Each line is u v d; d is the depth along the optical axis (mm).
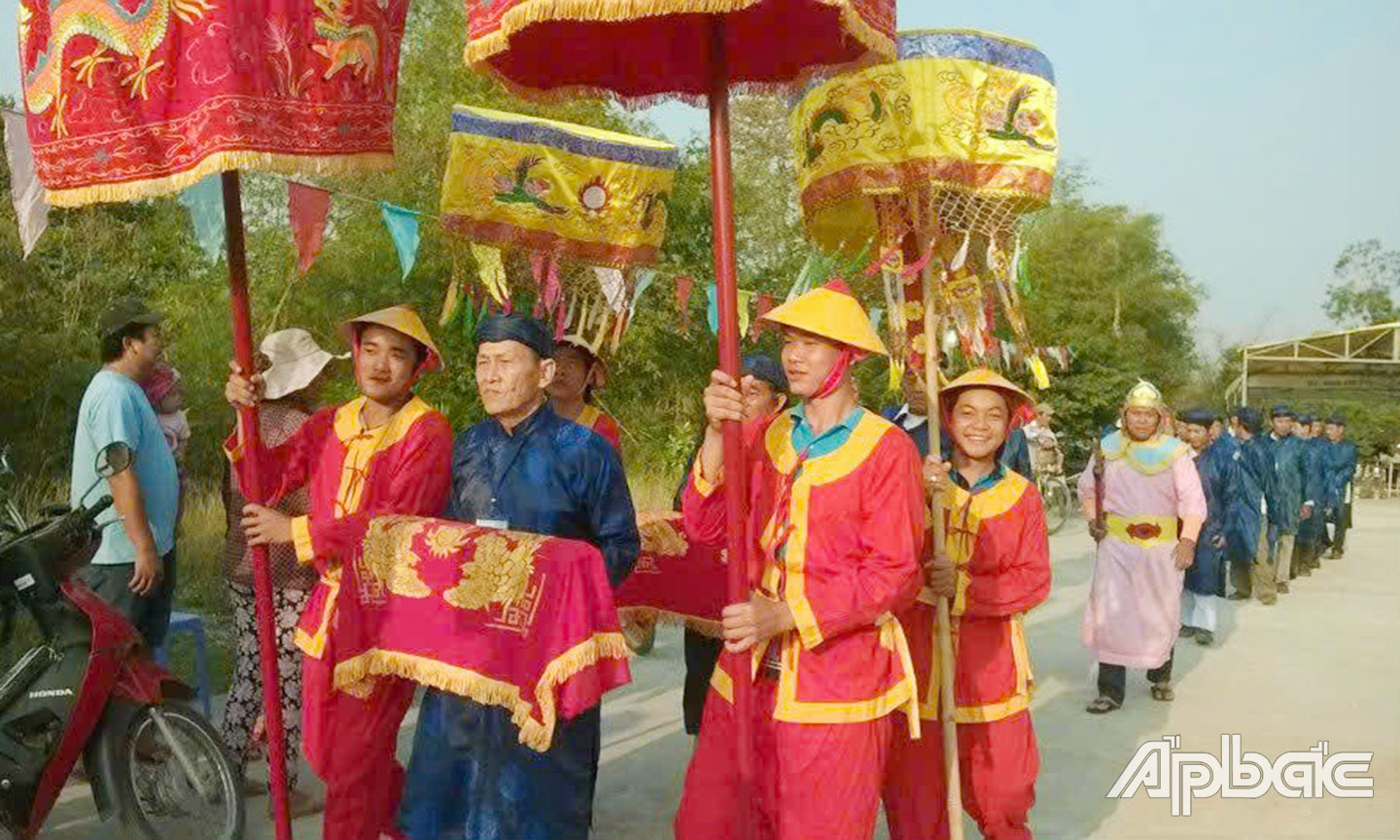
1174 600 7441
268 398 5246
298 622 5141
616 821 5191
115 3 3604
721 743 3650
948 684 4055
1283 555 12977
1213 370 43531
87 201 3678
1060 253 36375
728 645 3326
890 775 4191
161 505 5430
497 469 4137
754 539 3711
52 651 4500
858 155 4320
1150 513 7438
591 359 5422
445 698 4059
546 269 6285
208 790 4555
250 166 3461
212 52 3443
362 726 4168
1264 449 12109
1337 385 31109
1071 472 24922
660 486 14102
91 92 3637
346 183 13391
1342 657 9070
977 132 4305
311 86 3600
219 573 9984
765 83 3883
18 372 13086
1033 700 7699
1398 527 21828
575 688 3631
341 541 4070
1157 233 38031
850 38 3602
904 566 3490
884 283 4543
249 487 3959
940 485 4125
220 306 15117
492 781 3926
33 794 4430
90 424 5230
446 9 14742
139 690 4520
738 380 3279
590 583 3707
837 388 3662
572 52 3869
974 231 4555
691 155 15844
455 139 5672
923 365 4543
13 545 4465
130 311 5383
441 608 3879
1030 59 4383
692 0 2939
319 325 13828
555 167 5883
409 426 4445
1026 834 4363
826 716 3498
